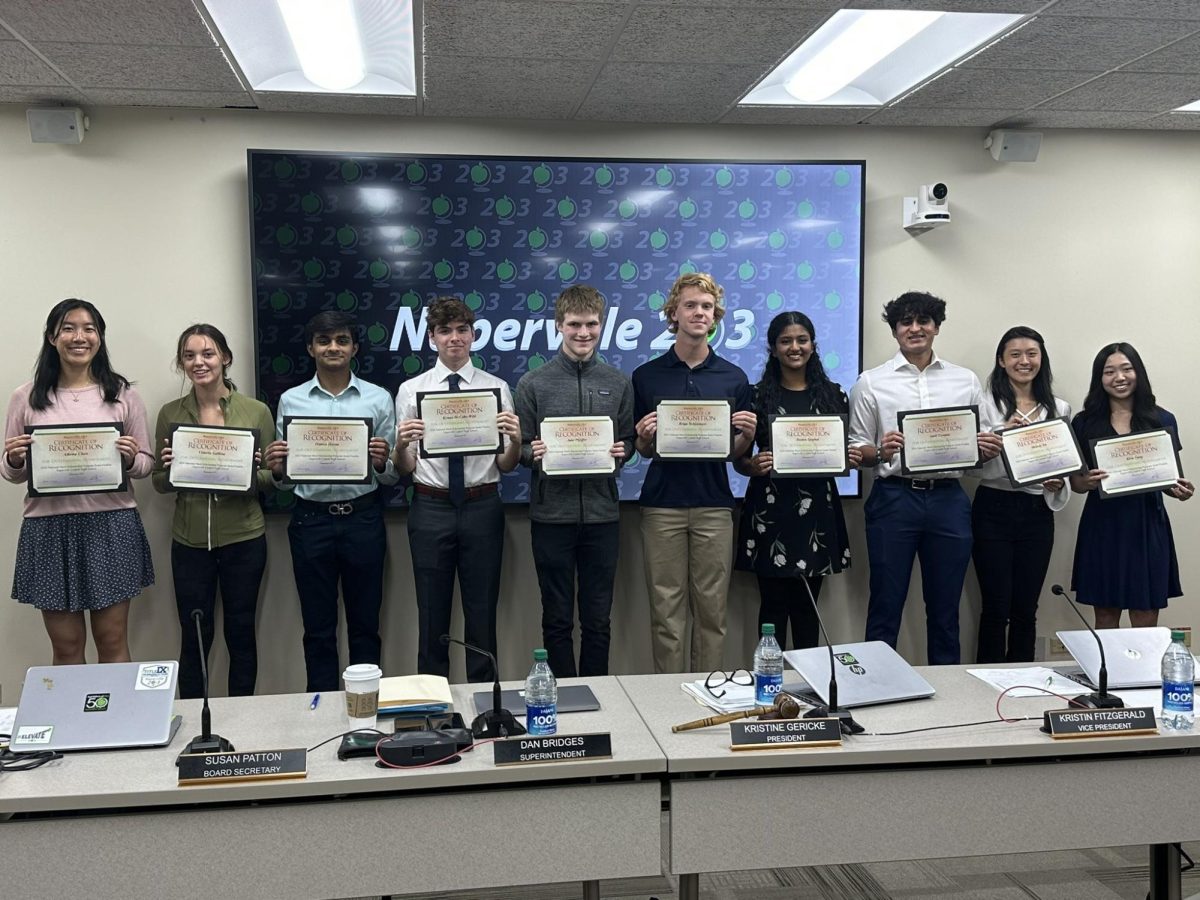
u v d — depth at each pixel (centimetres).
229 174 351
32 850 160
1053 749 180
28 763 172
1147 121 381
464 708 207
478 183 357
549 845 170
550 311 364
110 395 317
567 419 311
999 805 180
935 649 345
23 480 311
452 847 168
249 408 336
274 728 193
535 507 325
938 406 343
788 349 336
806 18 272
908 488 339
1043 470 326
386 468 329
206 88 323
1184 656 196
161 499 353
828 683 204
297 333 350
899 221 388
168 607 357
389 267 354
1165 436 332
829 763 175
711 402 316
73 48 285
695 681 227
